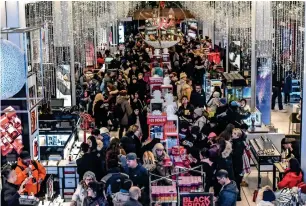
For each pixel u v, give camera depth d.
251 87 22.58
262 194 11.30
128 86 24.31
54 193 14.60
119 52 36.47
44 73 22.05
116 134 21.94
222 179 11.66
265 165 15.87
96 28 32.38
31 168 13.21
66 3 24.23
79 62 27.78
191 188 12.82
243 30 28.73
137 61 31.48
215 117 18.50
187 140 15.61
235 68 29.52
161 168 13.55
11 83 8.96
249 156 16.20
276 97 26.84
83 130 18.38
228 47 30.75
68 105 24.47
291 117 21.00
